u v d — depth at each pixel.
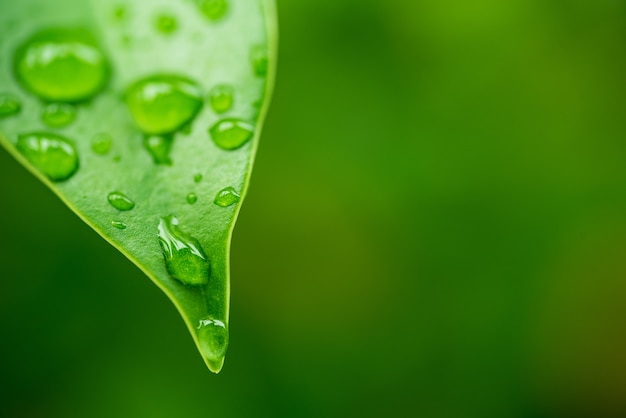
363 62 0.47
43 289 0.45
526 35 0.50
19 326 0.44
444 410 0.53
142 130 0.20
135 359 0.46
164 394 0.46
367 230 0.52
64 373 0.45
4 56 0.20
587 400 0.58
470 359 0.53
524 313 0.53
